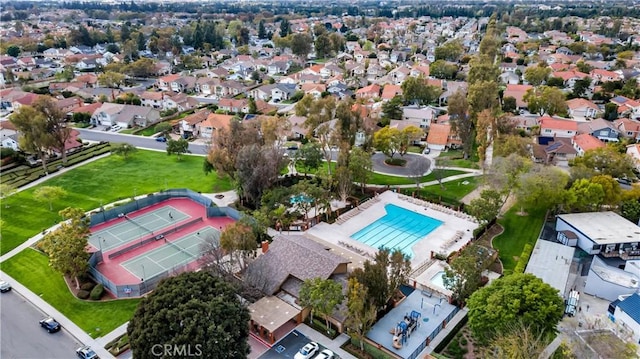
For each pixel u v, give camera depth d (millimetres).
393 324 52250
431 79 166000
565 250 64875
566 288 57719
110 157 107812
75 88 163375
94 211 80062
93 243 71125
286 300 54969
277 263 58625
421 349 48406
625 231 67688
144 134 126125
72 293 58625
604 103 145125
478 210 68812
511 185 73625
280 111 144375
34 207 82625
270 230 73750
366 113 121688
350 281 48062
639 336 47906
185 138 122000
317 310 49250
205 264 57531
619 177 84375
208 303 41594
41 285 60438
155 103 150500
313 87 161750
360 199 84250
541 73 163000
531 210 78000
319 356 46875
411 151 108812
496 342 42750
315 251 59000
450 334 50281
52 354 48625
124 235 73688
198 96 168250
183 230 75438
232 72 193750
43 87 167125
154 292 43812
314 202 75250
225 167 83375
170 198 86875
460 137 102000
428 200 83438
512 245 68062
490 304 45969
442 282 59719
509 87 149500
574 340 46219
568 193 71938
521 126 120125
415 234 72938
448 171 95875
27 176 95375
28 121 93562
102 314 54688
